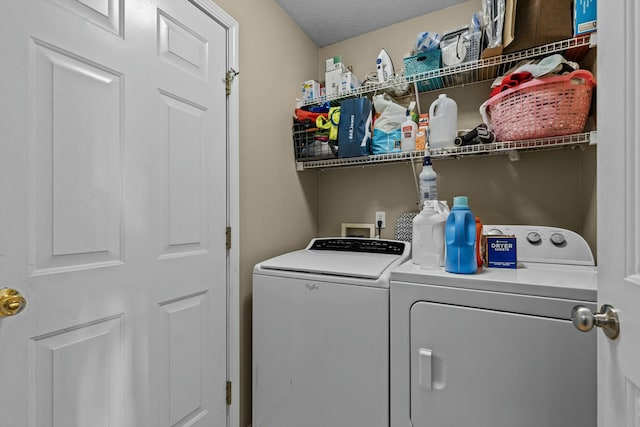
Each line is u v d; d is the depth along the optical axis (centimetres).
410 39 201
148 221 110
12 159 77
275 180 184
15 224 78
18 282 78
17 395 78
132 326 104
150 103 111
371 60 214
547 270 120
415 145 168
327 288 131
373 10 193
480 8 181
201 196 133
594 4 123
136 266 106
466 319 107
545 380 97
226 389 145
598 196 66
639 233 54
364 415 123
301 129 199
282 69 191
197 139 131
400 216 200
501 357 102
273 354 143
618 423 59
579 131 126
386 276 122
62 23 87
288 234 196
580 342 93
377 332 121
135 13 106
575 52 140
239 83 156
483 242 129
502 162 175
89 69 93
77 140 90
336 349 129
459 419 107
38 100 82
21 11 79
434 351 111
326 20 203
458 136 164
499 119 140
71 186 89
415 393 114
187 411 125
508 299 102
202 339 133
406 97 199
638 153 54
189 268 126
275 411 142
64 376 87
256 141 169
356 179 218
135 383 105
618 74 59
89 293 93
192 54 128
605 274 63
